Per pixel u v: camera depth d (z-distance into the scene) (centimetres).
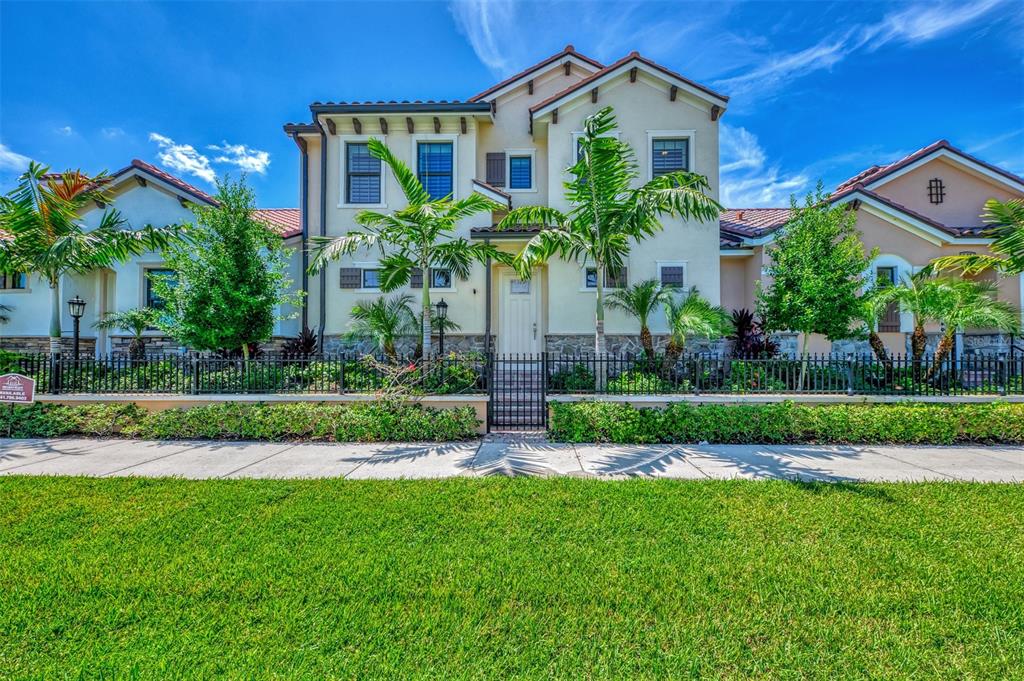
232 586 306
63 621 270
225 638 256
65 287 1330
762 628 266
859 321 1135
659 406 816
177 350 1297
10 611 277
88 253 966
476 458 650
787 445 726
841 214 916
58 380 845
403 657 242
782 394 823
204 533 388
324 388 850
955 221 1505
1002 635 259
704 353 1243
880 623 271
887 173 1501
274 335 1309
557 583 312
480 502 461
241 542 370
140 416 803
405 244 919
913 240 1335
